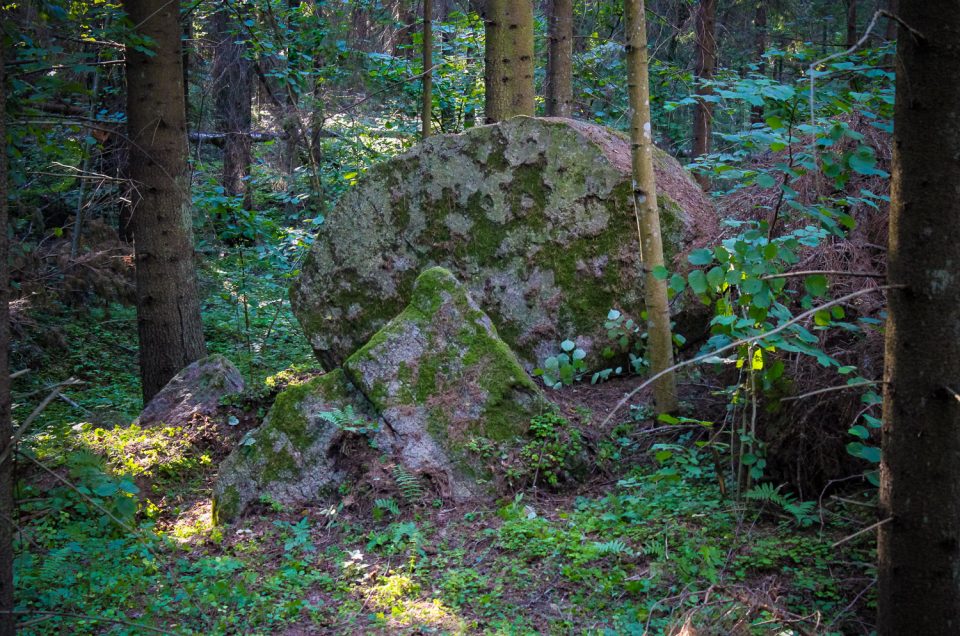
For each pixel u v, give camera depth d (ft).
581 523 15.03
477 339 17.95
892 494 9.12
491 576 13.69
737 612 11.26
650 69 40.22
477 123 40.60
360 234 22.84
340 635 12.28
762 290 12.01
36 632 12.46
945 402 8.61
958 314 8.52
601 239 20.62
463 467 16.74
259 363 32.22
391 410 17.21
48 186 31.40
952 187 8.36
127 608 13.33
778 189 17.93
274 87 48.42
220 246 38.01
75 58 23.41
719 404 17.38
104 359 33.27
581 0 46.88
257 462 17.37
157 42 24.75
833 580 12.16
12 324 27.58
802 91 17.06
